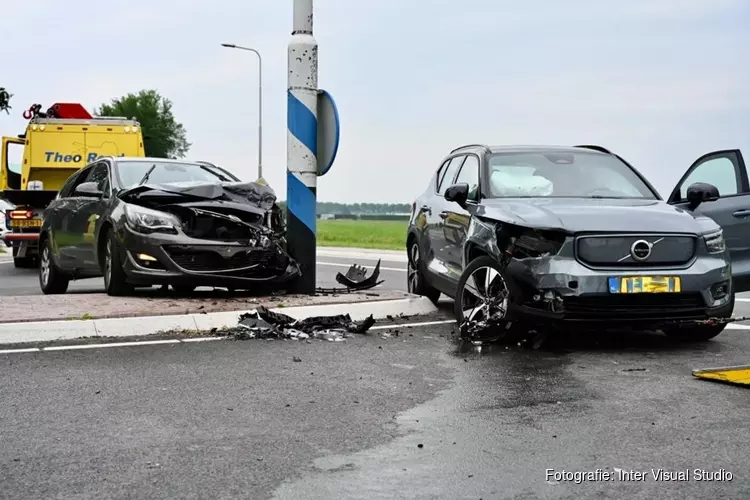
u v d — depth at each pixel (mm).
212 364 6398
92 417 4895
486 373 6160
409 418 4914
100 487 3756
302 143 9672
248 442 4426
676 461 4102
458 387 5703
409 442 4438
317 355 6809
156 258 8977
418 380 5918
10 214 18547
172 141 97500
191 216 9195
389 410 5094
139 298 9203
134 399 5316
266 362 6492
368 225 87750
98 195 10203
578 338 7715
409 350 7074
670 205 7934
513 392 5562
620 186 8602
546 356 6836
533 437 4523
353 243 36188
